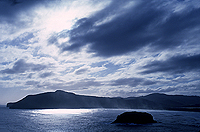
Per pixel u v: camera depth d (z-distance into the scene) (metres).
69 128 56.84
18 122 77.31
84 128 56.31
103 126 61.00
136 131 48.44
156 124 64.06
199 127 55.84
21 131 50.81
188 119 85.19
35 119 94.94
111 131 49.09
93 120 87.81
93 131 49.66
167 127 55.72
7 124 68.62
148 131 48.12
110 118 101.19
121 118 70.81
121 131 48.81
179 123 66.69
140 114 70.94
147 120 68.25
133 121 68.00
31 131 50.84
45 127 59.84
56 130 52.62
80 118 101.81
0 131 50.78
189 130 49.41
